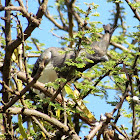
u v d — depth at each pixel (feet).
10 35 28.09
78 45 28.27
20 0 28.19
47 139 31.17
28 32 27.78
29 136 32.17
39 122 33.19
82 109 32.40
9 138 28.81
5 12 27.71
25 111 27.25
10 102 25.59
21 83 35.45
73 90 33.73
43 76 42.86
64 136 31.53
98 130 28.99
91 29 27.81
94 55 43.57
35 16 27.30
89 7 27.43
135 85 36.96
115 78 30.78
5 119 28.43
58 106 31.07
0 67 29.04
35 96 34.45
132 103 29.71
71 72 28.50
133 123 29.60
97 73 31.71
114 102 31.17
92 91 31.71
